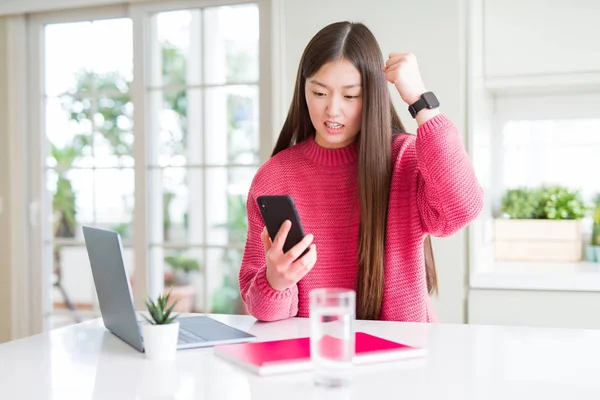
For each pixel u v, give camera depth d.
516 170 2.98
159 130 3.28
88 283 3.51
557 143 2.92
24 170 3.42
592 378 0.97
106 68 3.34
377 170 1.46
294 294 1.46
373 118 1.45
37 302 3.43
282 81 2.84
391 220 1.48
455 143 1.36
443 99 2.60
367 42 1.46
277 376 0.99
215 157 3.26
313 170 1.56
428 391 0.91
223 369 1.03
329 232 1.54
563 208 2.88
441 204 1.37
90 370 1.05
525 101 2.95
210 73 3.17
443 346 1.17
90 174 3.39
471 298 2.55
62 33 3.39
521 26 2.65
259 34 2.99
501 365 1.04
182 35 3.20
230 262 3.27
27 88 3.43
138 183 3.25
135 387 0.95
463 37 2.58
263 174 1.58
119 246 1.16
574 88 2.82
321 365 0.93
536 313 2.49
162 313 1.12
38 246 3.42
